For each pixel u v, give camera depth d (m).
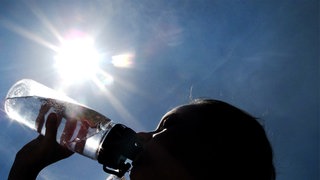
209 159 1.06
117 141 1.11
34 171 1.19
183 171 1.04
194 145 1.06
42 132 1.29
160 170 1.04
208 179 1.05
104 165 1.13
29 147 1.24
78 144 1.24
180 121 1.10
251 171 1.13
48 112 1.28
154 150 1.05
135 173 1.05
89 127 1.24
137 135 1.13
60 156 1.23
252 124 1.21
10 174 1.19
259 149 1.18
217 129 1.10
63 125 1.24
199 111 1.12
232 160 1.09
